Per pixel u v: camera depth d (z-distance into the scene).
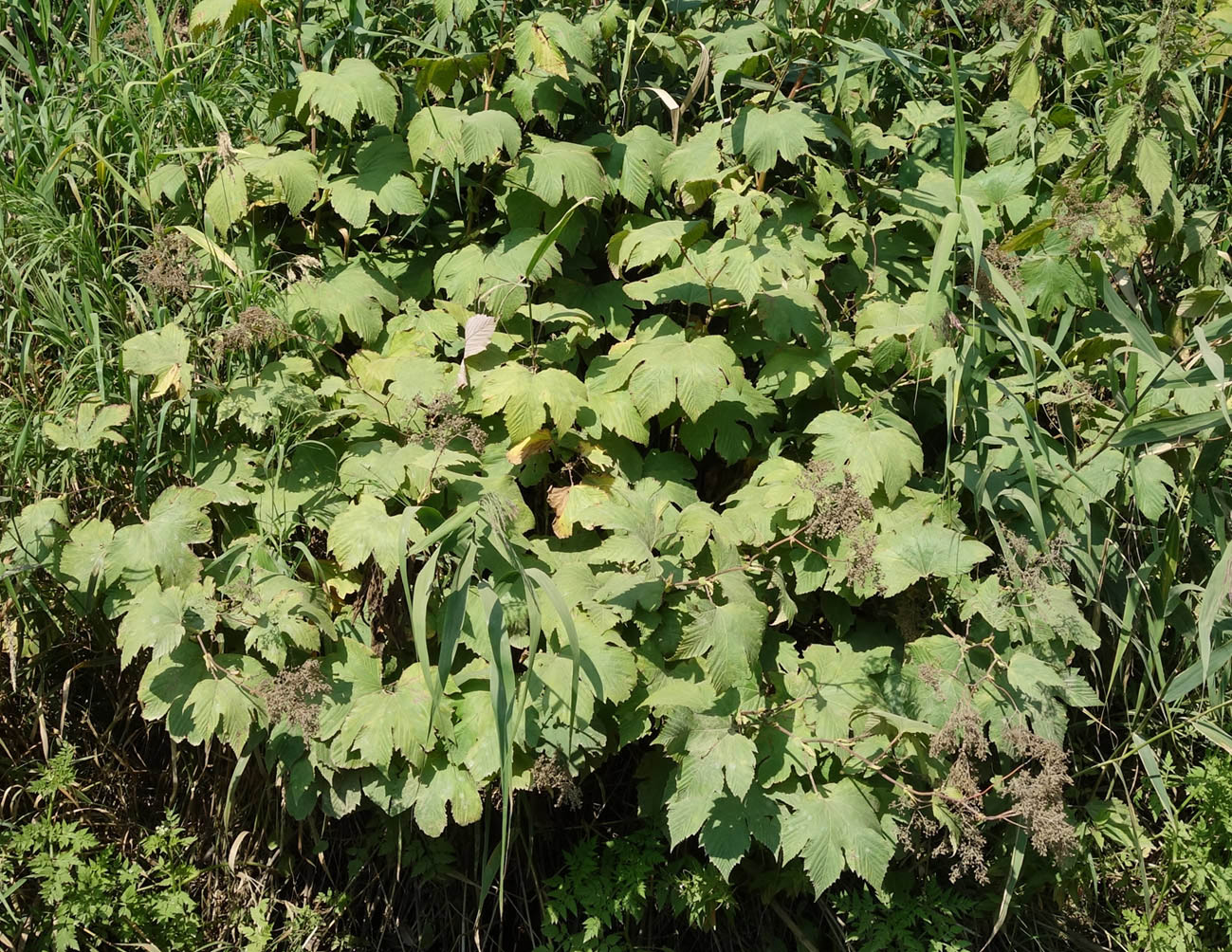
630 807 3.18
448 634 2.44
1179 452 3.22
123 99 3.36
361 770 2.69
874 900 3.06
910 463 2.92
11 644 2.94
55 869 2.77
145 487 2.96
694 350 2.97
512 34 3.46
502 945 3.13
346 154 3.35
